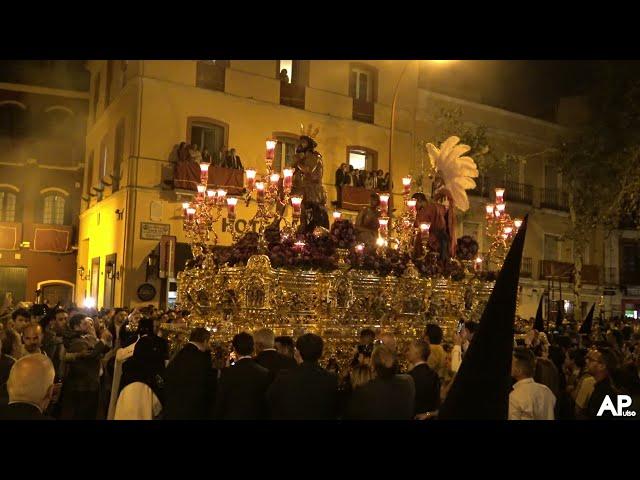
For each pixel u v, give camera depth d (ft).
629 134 83.71
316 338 18.95
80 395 26.66
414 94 93.45
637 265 120.88
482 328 12.67
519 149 106.22
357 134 87.81
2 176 100.63
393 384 17.63
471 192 98.63
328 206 83.51
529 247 106.22
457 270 44.42
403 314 39.24
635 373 20.08
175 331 35.14
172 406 21.09
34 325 23.76
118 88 84.12
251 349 20.71
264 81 81.51
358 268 37.76
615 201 85.20
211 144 78.59
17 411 12.63
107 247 81.30
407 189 46.24
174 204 74.84
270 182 37.04
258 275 33.78
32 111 102.32
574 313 93.15
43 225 100.73
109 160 84.84
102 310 63.46
